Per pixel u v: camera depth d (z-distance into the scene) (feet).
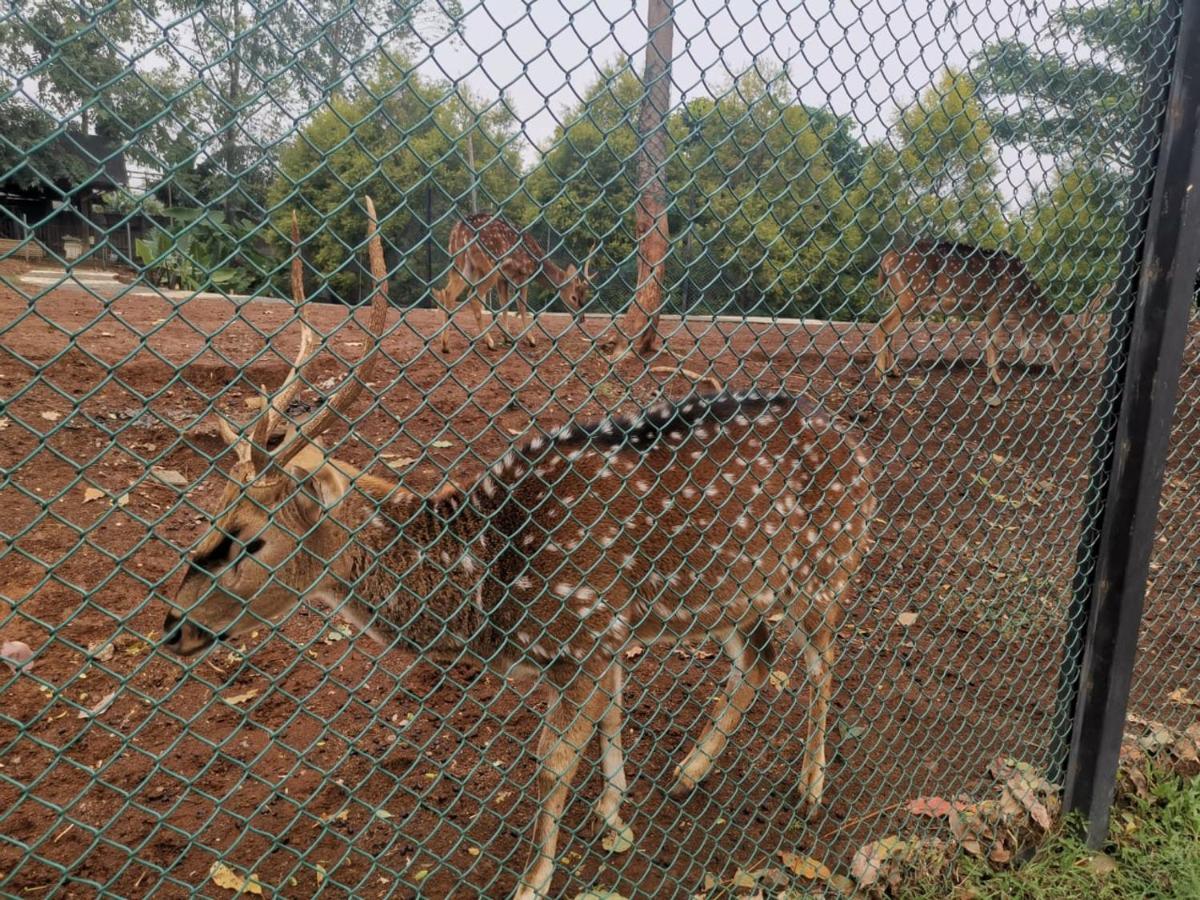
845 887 8.52
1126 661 9.34
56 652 11.32
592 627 8.66
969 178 7.83
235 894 8.10
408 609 8.84
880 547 16.87
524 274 23.97
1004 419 22.77
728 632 10.68
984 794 10.11
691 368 21.54
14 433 15.46
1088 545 9.46
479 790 9.99
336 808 9.42
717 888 8.63
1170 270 8.67
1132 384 8.96
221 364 19.26
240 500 7.45
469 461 17.01
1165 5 8.43
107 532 13.75
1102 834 9.57
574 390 20.31
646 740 11.41
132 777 9.57
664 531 9.14
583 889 8.43
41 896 7.87
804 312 7.61
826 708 10.47
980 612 14.96
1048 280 9.04
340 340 23.66
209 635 7.76
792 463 10.12
